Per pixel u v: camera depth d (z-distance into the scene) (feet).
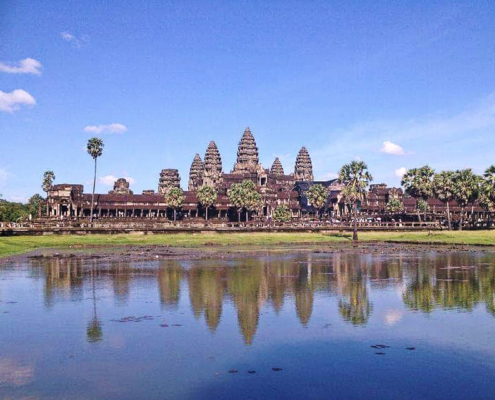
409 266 175.01
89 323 84.12
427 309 94.68
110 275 149.18
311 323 83.76
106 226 362.33
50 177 577.43
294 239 352.69
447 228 442.91
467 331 77.56
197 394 52.80
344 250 265.13
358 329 79.46
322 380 56.85
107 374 58.90
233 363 62.80
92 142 444.96
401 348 68.90
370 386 54.90
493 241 309.83
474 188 447.01
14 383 56.03
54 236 326.85
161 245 304.91
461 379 56.90
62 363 62.90
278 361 63.52
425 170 481.46
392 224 448.65
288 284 129.29
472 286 123.95
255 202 545.03
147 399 51.47
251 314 91.15
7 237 310.04
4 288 123.13
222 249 271.28
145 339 73.82
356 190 376.27
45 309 96.12
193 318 87.86
